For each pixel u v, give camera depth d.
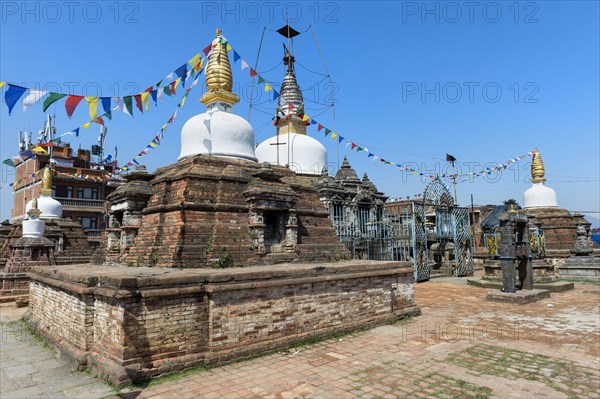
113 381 8.44
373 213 30.36
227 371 9.35
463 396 8.00
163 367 8.91
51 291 12.38
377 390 8.30
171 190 14.01
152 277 9.10
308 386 8.50
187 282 9.55
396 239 29.50
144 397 7.95
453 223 32.38
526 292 20.11
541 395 8.02
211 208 13.45
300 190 16.66
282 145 30.45
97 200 51.44
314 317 11.91
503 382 8.70
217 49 17.73
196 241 12.68
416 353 10.73
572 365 9.77
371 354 10.64
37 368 9.73
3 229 32.19
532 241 26.50
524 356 10.47
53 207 29.61
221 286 9.93
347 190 29.62
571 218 36.75
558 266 31.80
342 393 8.16
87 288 9.79
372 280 13.90
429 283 27.55
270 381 8.77
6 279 21.09
